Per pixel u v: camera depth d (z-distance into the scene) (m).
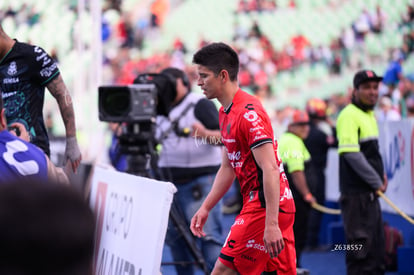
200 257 17.33
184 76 18.44
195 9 62.84
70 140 13.99
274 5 63.09
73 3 49.34
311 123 28.72
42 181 3.57
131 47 57.16
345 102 53.47
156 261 10.74
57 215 3.38
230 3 63.00
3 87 13.03
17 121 13.02
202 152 18.27
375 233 18.28
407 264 22.84
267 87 57.34
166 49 58.75
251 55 58.41
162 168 18.56
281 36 60.91
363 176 17.83
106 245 13.40
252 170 12.14
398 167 24.14
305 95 57.84
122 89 16.66
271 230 11.59
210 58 12.21
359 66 60.34
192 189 18.34
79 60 36.12
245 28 61.31
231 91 12.34
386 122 24.91
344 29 61.47
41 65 13.14
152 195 11.32
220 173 13.20
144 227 11.43
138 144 17.31
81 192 3.55
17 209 3.33
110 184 13.85
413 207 23.33
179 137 18.23
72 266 3.40
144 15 58.91
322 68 59.50
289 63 58.97
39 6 49.38
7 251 3.30
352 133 17.97
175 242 18.08
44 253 3.34
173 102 18.47
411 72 59.94
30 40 48.41
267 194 11.62
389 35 61.59
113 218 13.25
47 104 45.53
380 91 51.81
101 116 16.97
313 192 26.11
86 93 39.91
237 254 12.26
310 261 26.27
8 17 49.22
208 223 17.69
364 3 62.41
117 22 57.38
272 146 11.80
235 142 12.20
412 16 62.09
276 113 54.09
